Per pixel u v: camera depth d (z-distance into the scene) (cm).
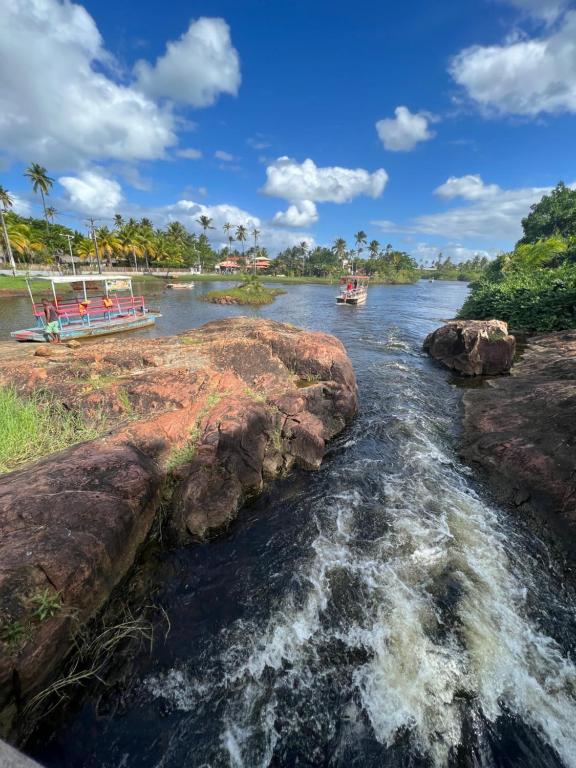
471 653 411
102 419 715
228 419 699
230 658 405
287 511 639
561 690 378
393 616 452
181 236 9231
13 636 316
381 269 11050
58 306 1948
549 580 510
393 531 594
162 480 599
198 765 322
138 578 486
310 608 462
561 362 1276
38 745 327
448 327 1686
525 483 678
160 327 2469
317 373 1005
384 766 324
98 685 372
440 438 920
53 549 384
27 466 544
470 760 328
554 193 5031
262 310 3506
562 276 2050
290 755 332
